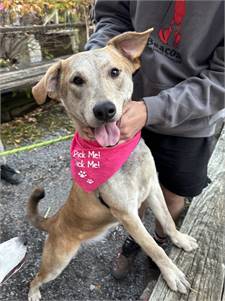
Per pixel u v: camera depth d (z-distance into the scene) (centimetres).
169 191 70
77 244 70
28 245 94
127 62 55
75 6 187
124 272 83
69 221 68
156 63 57
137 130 52
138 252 87
